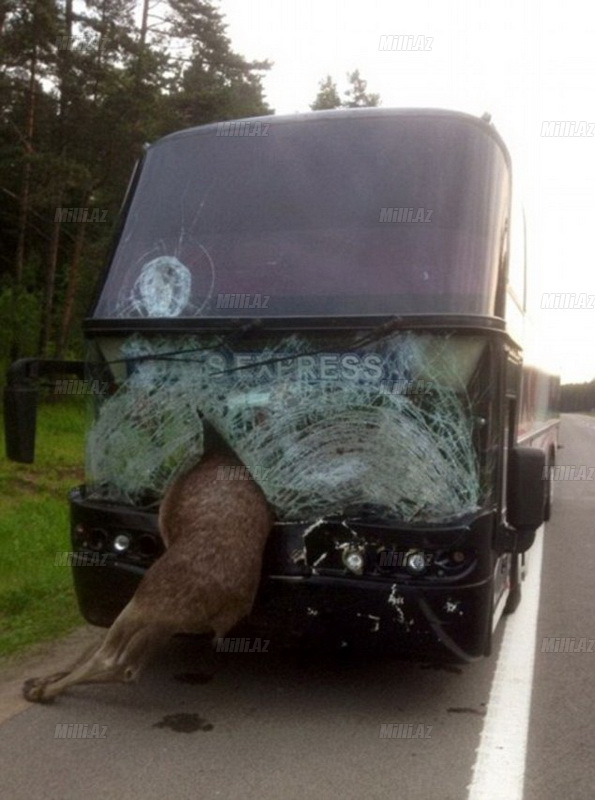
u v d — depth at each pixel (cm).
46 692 527
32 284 3155
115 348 538
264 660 615
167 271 568
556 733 514
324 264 548
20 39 2461
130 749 473
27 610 732
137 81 2648
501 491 541
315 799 422
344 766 459
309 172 583
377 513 498
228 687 566
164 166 618
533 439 848
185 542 481
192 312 551
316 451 503
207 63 3222
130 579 525
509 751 484
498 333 500
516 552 612
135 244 588
